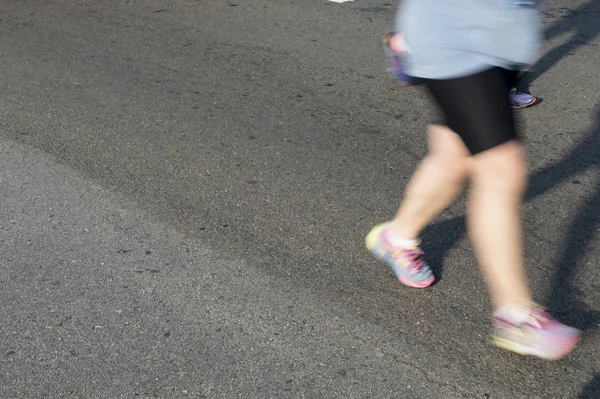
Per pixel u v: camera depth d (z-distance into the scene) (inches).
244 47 283.3
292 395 124.7
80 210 180.9
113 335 139.4
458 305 143.4
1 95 248.4
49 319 144.2
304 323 140.6
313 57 271.4
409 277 146.4
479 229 121.3
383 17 306.5
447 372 127.8
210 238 168.1
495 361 129.5
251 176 194.2
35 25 314.0
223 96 242.5
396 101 234.8
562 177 187.8
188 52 280.2
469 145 118.6
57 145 213.8
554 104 227.8
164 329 140.5
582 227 166.6
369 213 176.2
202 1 335.3
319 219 174.4
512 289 122.4
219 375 129.3
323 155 203.6
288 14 315.0
